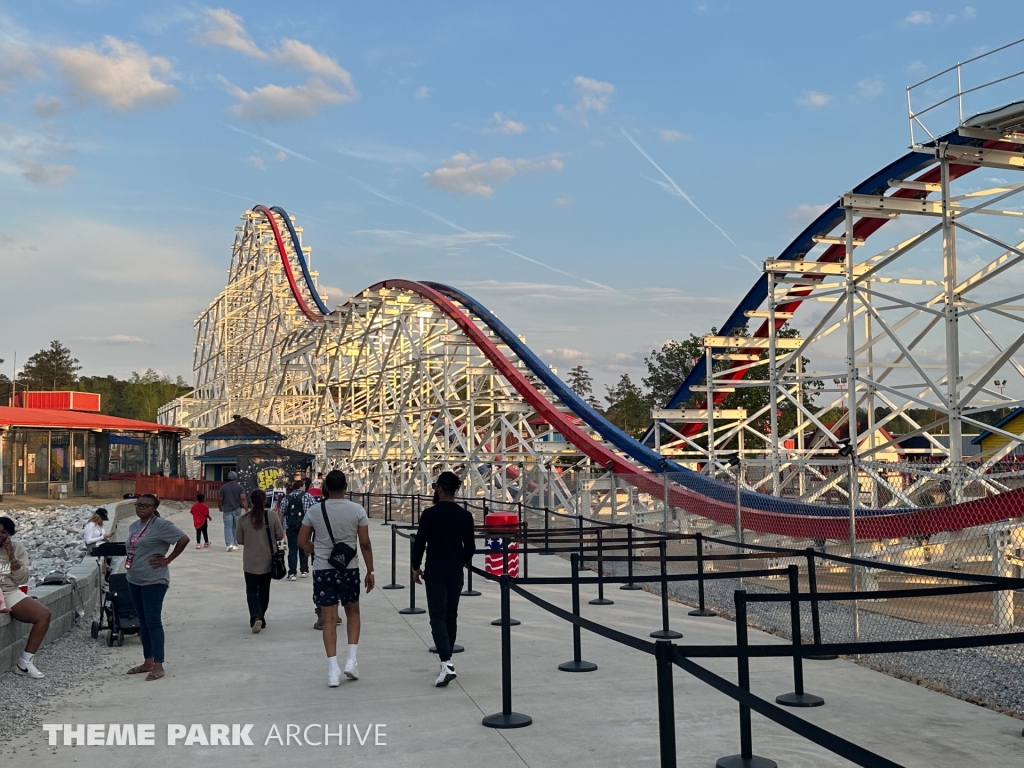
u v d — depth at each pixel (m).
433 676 10.16
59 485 47.03
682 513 24.48
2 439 44.78
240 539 13.23
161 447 58.66
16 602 10.20
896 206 24.84
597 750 7.42
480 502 35.00
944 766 6.84
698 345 70.62
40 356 177.00
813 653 6.05
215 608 15.45
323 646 12.03
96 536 19.27
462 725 8.20
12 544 10.30
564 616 7.17
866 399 28.03
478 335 36.56
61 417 49.34
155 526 10.47
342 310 52.06
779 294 33.66
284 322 69.69
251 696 9.38
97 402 76.12
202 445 74.12
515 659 10.97
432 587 9.90
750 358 36.47
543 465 30.73
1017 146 21.80
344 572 10.06
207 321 94.44
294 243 69.88
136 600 10.41
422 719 8.42
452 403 39.47
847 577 16.11
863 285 24.95
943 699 8.81
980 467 20.45
